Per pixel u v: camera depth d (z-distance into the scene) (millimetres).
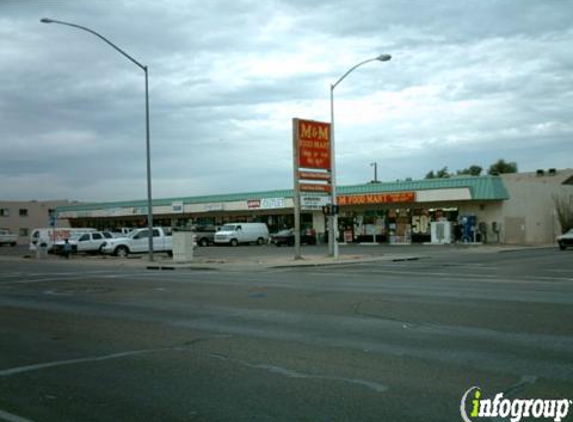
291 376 7531
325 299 14898
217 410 6227
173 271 27594
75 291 18219
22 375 7840
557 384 7008
